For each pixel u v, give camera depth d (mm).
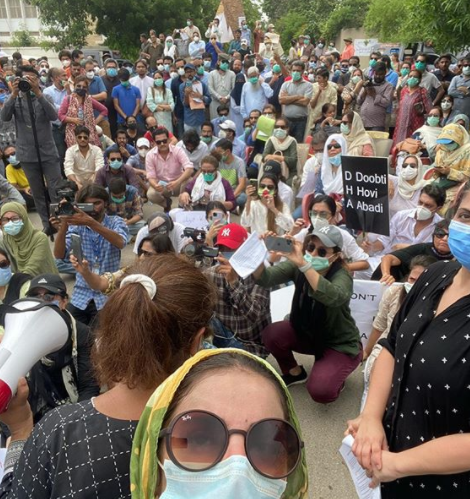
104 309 1302
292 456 867
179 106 10711
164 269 1364
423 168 5719
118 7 22875
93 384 2322
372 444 1472
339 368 3195
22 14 36312
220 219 4766
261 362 961
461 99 8719
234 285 3295
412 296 1618
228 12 21406
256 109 9438
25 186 7613
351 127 6715
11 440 1690
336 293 2947
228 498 778
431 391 1392
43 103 6008
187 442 838
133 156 7797
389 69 12844
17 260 4262
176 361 1301
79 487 1113
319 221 4273
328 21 29547
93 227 3904
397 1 18609
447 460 1289
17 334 1598
